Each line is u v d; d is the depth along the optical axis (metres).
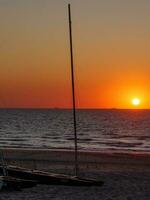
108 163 27.83
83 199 16.86
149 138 61.53
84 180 19.14
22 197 16.88
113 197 17.28
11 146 45.97
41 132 73.88
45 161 28.67
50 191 18.00
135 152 37.88
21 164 27.09
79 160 29.45
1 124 98.69
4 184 17.86
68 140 56.91
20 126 91.94
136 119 136.25
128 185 19.70
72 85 20.20
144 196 17.55
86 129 82.56
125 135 67.44
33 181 18.39
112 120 126.81
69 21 20.23
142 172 23.66
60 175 19.75
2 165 20.81
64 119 133.62
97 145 48.72
